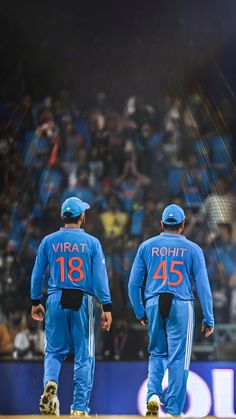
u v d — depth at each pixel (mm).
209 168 61344
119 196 56500
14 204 57875
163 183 58688
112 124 62531
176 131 64000
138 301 27250
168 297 26312
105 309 26281
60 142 62281
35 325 44062
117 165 60062
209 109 68250
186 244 26797
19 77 70062
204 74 71938
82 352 26141
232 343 43469
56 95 69000
